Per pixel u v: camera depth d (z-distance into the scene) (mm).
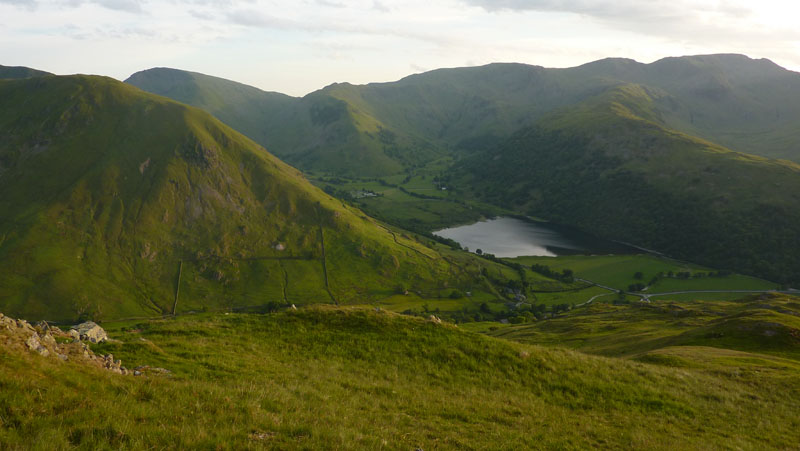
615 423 27250
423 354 35812
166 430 14141
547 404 29562
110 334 32031
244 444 14219
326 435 16156
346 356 34156
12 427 12297
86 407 14586
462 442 19453
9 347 16203
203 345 31000
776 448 26578
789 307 117750
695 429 28312
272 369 27844
